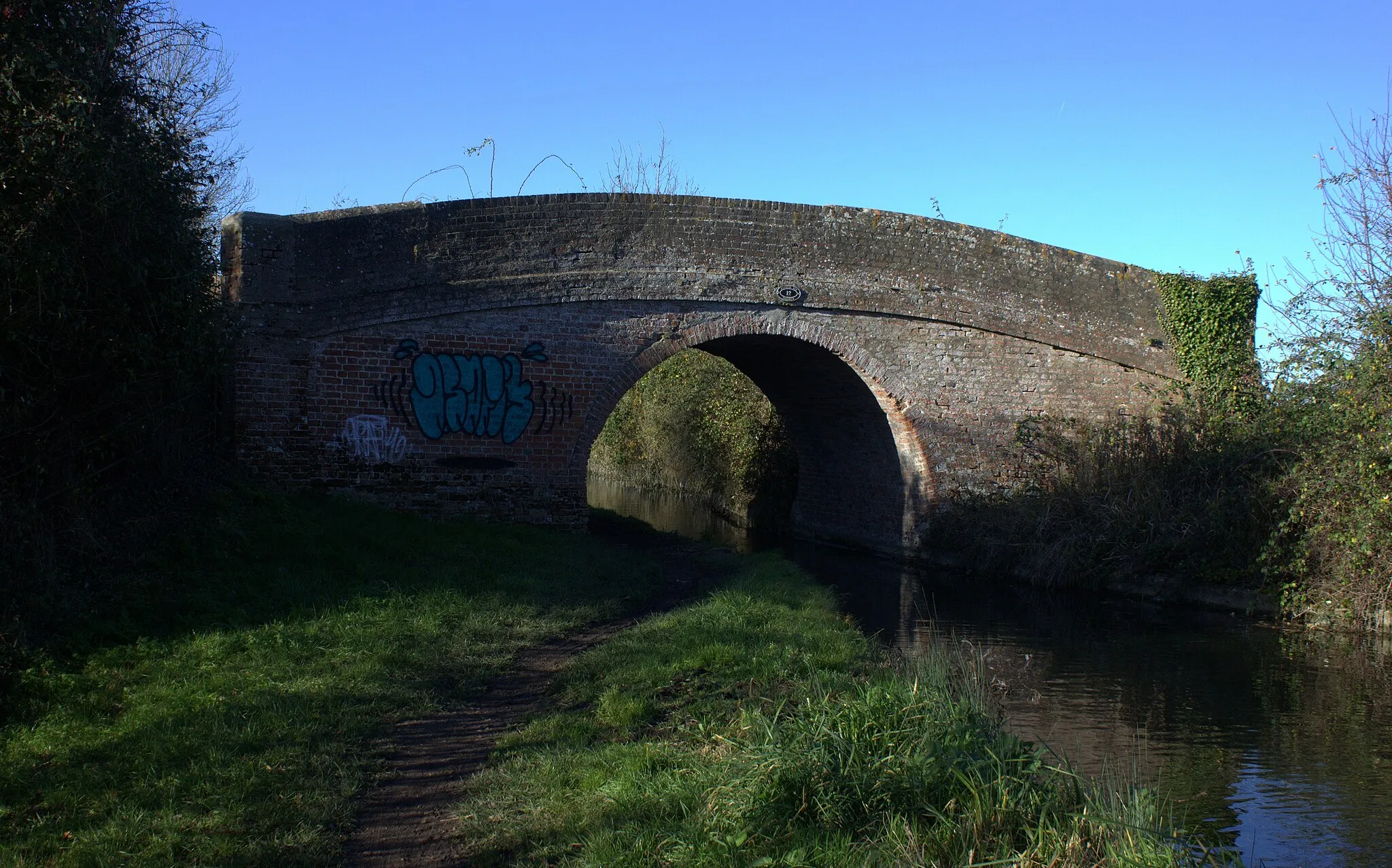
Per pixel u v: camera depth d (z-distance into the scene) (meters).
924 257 16.61
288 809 4.91
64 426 7.70
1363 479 11.56
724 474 26.91
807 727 5.36
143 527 9.18
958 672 7.93
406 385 13.58
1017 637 11.37
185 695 6.47
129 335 8.19
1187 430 15.10
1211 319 17.59
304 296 13.07
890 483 18.39
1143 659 10.25
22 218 6.95
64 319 7.36
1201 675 9.55
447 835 4.84
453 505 13.78
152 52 8.95
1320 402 13.07
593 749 5.95
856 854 4.31
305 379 13.07
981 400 17.02
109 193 7.50
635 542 17.44
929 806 4.65
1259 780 6.60
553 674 8.13
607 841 4.53
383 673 7.43
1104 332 17.55
